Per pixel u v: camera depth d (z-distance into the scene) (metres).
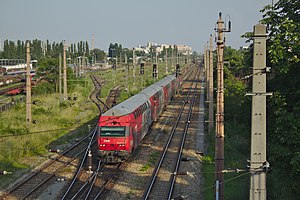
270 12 17.44
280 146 15.96
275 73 17.31
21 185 22.16
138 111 30.30
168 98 56.19
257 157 10.76
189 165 26.42
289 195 16.20
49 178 23.27
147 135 36.56
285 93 16.34
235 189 21.80
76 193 20.53
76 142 33.56
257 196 10.82
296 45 15.37
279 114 15.80
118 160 26.20
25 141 30.48
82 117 45.84
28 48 34.75
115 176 23.83
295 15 16.83
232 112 36.56
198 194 21.11
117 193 20.91
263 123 10.70
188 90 79.19
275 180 17.03
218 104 16.41
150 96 38.56
